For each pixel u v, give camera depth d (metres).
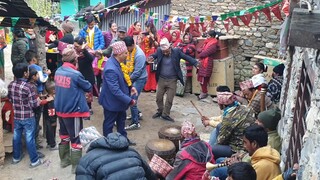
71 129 5.90
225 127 5.10
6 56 12.05
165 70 7.89
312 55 4.04
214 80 9.75
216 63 9.68
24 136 6.41
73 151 5.94
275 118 4.96
